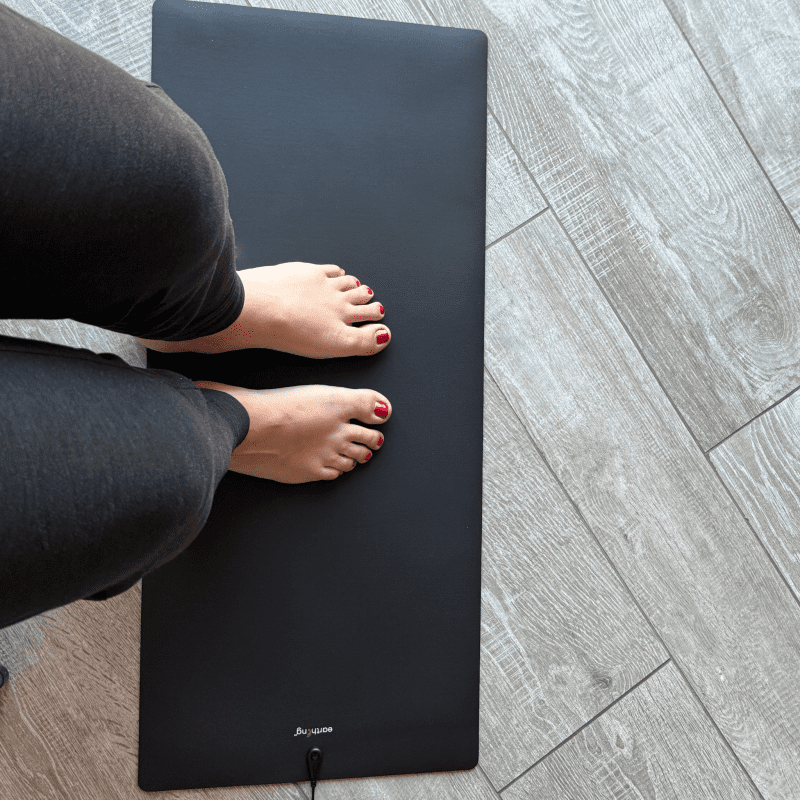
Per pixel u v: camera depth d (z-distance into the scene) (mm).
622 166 948
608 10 948
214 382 853
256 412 810
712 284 952
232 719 872
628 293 943
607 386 935
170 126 497
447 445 912
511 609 910
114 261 488
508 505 917
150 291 543
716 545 934
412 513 905
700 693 918
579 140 945
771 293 957
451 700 896
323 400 856
